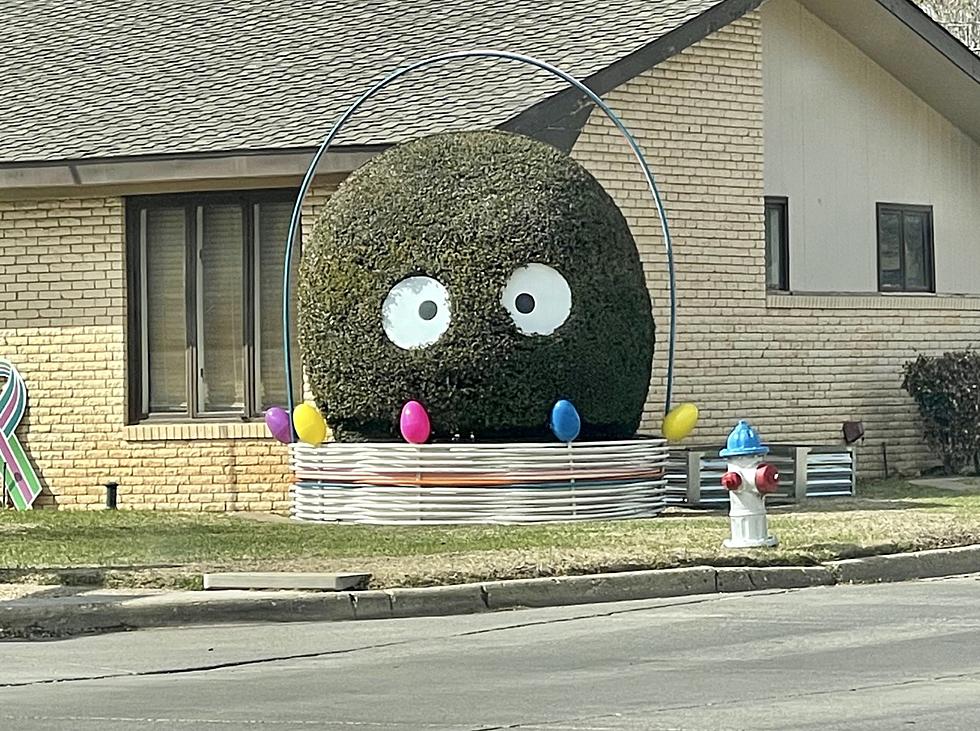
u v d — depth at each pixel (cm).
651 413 2072
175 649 1189
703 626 1241
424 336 1702
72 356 2038
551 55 2025
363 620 1312
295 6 2333
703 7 2095
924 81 2373
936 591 1417
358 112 1953
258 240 2003
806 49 2288
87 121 2034
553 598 1370
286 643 1208
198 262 2022
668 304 2086
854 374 2278
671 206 2102
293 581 1347
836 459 1984
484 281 1691
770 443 2142
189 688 1036
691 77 2127
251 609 1303
